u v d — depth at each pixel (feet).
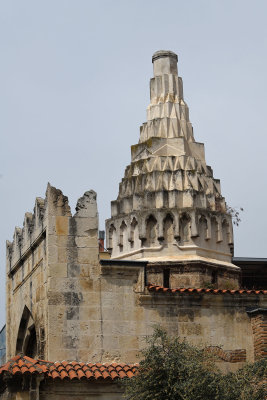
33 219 150.20
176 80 177.37
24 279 157.89
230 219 165.17
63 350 133.59
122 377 129.59
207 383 118.42
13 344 166.81
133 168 167.94
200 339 138.10
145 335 136.56
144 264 139.44
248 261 180.65
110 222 166.20
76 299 136.15
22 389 126.00
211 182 166.20
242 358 138.92
